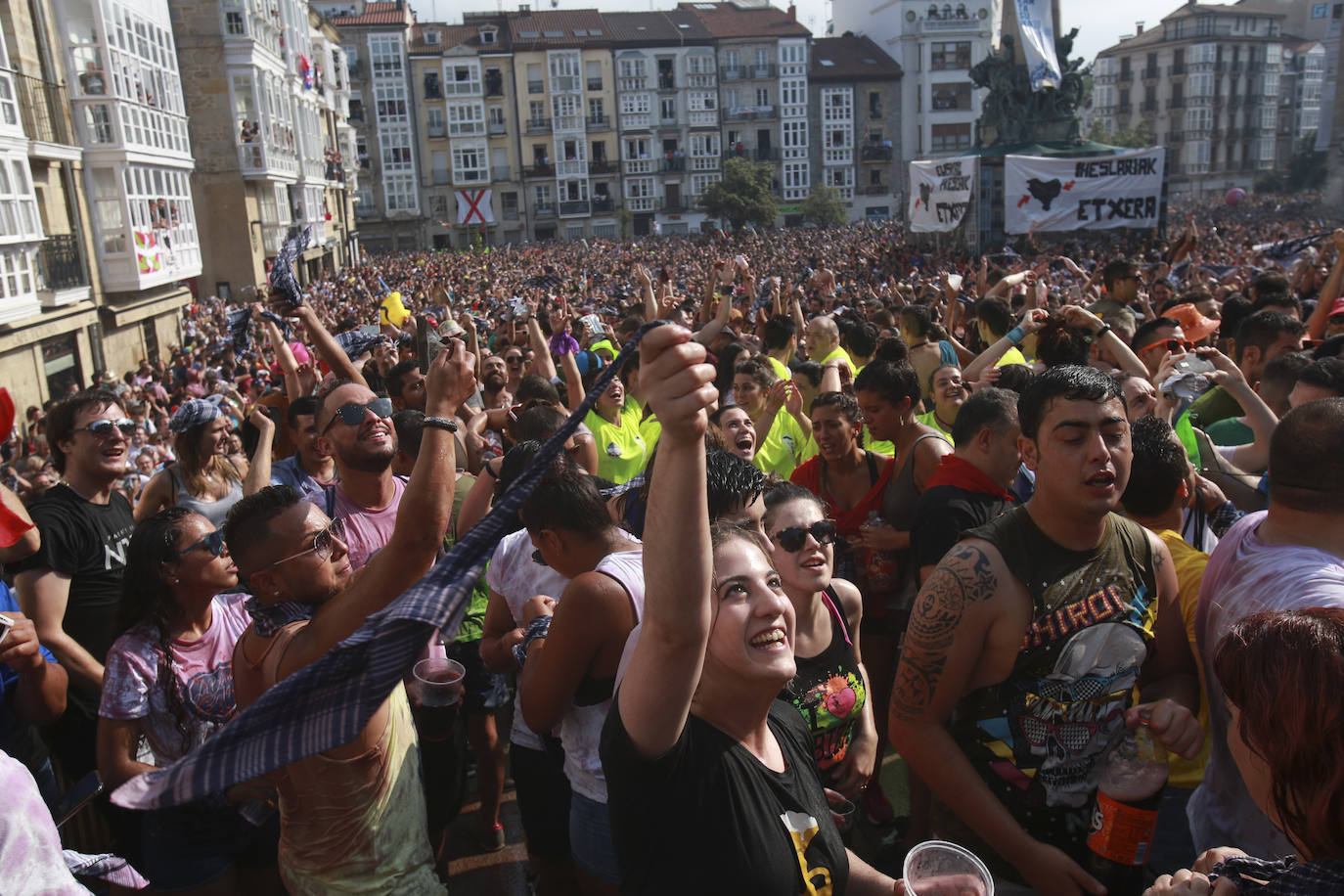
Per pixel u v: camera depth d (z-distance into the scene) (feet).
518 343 32.30
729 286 26.86
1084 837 8.20
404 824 8.60
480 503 12.94
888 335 24.88
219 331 77.82
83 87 72.18
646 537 5.39
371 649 4.33
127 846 10.65
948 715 8.36
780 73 246.06
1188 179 282.97
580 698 9.09
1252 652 4.95
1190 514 11.69
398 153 233.76
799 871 6.18
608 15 252.01
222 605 10.64
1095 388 7.83
